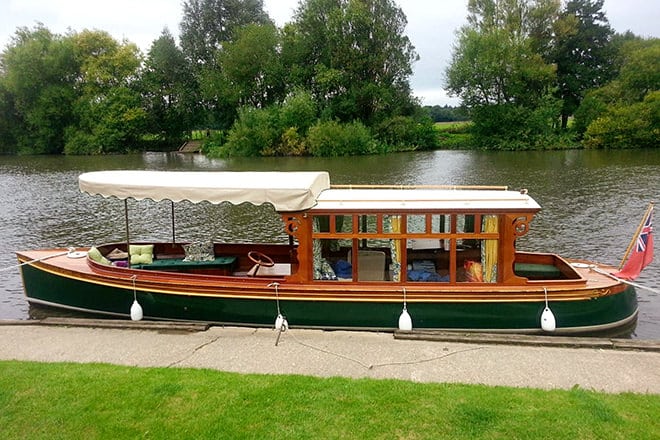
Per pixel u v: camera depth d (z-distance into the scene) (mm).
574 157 52500
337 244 11602
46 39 74625
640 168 41219
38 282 13109
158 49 76062
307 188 10336
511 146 65375
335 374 8297
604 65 73750
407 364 8648
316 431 6242
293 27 74562
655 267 17031
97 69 73938
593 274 11820
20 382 7578
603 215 24453
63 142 75250
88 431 6281
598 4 72562
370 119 70000
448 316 10797
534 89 68750
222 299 11281
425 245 11578
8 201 31844
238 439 6094
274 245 13773
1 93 72000
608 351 9117
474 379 8078
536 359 8805
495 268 10844
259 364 8695
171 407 6816
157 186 10914
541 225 22938
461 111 70875
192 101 77312
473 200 10758
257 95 74688
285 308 11062
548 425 6320
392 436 6137
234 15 78250
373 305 10836
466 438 6082
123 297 11961
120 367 8391
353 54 68125
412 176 40781
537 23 70875
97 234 23688
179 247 14453
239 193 10531
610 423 6367
